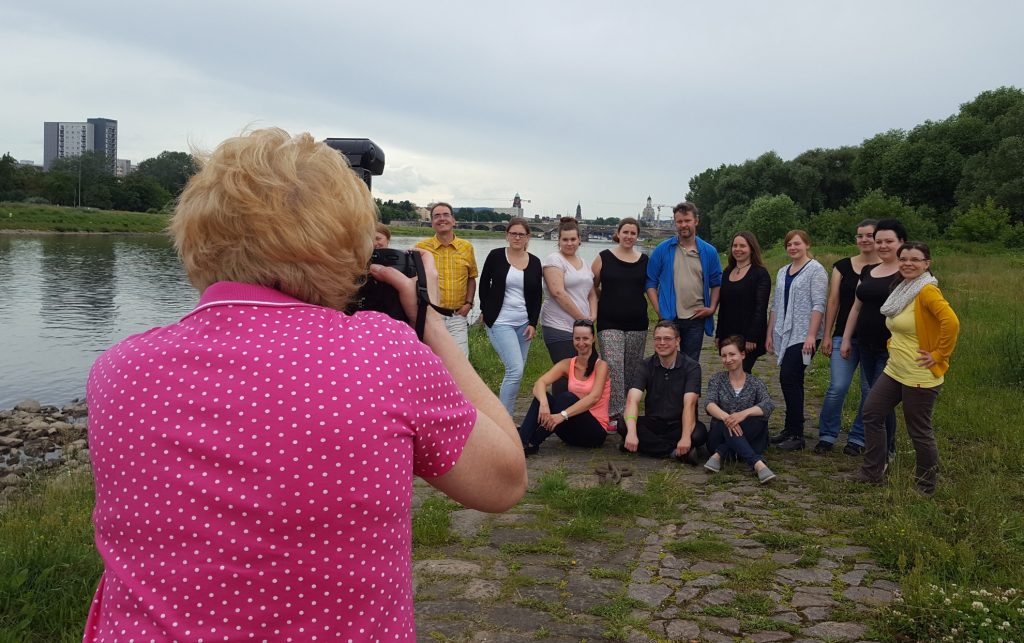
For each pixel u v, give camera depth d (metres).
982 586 3.63
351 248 1.26
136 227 85.75
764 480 5.60
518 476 1.31
